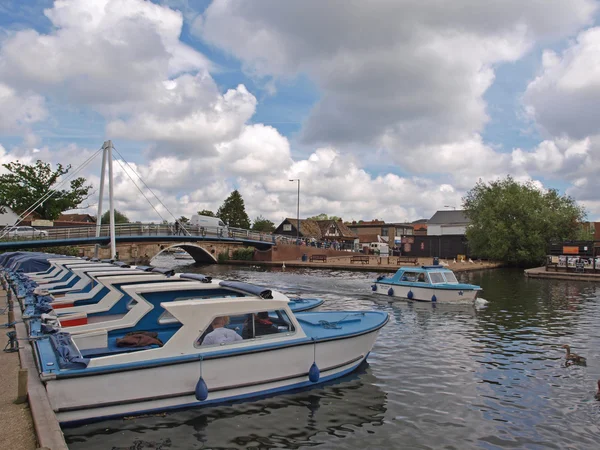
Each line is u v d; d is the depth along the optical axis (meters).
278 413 7.76
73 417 6.68
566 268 37.09
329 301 22.02
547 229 49.25
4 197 56.69
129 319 8.98
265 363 8.19
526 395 8.96
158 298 9.66
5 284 18.08
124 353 7.38
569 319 17.34
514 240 49.81
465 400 8.65
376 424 7.52
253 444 6.72
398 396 8.76
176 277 10.87
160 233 50.41
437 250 62.38
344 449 6.68
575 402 8.62
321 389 8.92
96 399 6.78
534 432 7.35
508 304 21.31
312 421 7.53
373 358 11.33
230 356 7.78
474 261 55.12
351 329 9.87
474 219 54.44
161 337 8.80
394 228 100.25
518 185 52.62
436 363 11.04
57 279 14.88
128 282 10.55
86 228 44.09
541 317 17.77
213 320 7.81
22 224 57.31
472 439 7.07
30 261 19.33
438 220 80.69
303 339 8.71
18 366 7.78
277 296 8.80
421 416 7.88
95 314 10.16
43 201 53.47
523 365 11.00
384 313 11.61
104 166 43.31
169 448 6.49
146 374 7.13
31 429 5.38
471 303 20.59
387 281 23.58
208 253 57.78
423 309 19.69
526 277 36.66
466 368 10.70
